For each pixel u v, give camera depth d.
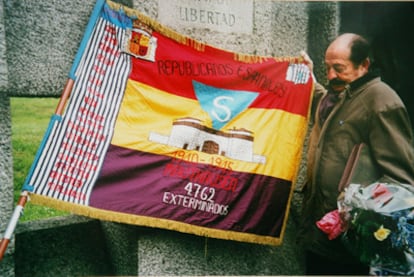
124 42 2.57
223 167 2.82
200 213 2.76
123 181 2.55
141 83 2.61
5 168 2.47
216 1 2.97
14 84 2.48
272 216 3.01
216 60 2.85
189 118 2.73
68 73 2.64
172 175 2.68
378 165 3.18
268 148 2.95
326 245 3.26
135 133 2.59
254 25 3.12
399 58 3.30
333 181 3.23
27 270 2.74
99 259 3.03
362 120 3.16
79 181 2.43
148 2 2.73
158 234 2.86
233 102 2.87
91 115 2.46
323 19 3.31
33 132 3.86
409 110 3.32
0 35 2.37
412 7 3.32
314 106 3.27
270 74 2.99
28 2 2.49
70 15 2.61
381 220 3.20
